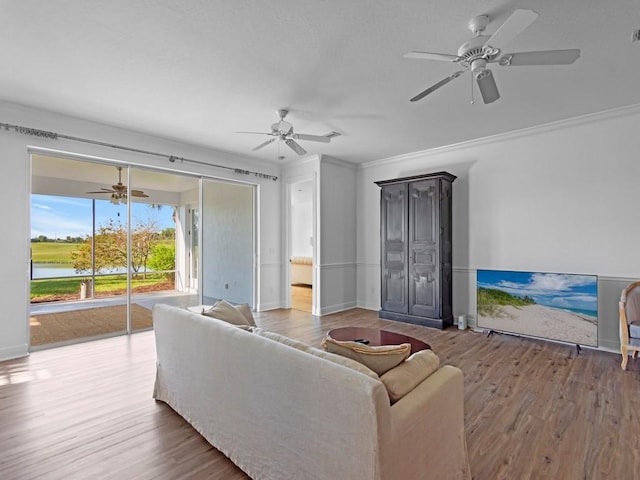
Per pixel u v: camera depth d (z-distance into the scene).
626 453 1.83
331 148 4.98
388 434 1.15
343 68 2.67
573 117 3.73
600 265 3.66
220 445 1.83
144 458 1.79
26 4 1.92
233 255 5.56
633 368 3.07
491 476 1.66
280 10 2.00
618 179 3.55
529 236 4.15
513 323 3.94
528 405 2.38
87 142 3.81
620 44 2.32
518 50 2.41
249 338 1.64
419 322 4.72
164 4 1.94
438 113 3.61
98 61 2.56
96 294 4.53
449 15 2.04
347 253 5.91
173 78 2.82
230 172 5.28
